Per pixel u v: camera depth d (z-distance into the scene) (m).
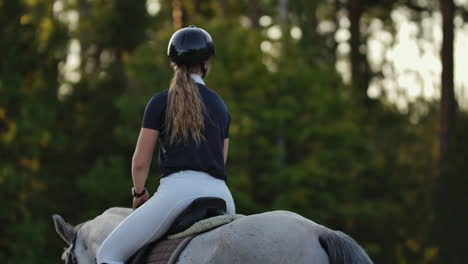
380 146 34.06
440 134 31.05
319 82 29.39
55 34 28.62
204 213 4.14
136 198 4.38
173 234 4.15
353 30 35.59
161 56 28.89
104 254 4.15
